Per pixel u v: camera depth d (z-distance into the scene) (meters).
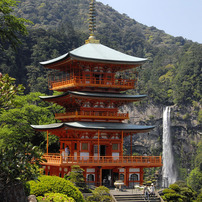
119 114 58.47
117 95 57.56
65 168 54.84
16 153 31.22
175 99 199.25
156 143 189.25
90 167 54.44
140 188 50.41
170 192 52.28
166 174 184.62
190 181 154.75
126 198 46.78
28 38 180.50
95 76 58.97
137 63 57.91
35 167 32.09
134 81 59.94
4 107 28.77
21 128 75.62
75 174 48.03
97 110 57.84
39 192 37.47
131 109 187.25
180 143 193.25
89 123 56.34
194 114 195.12
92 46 61.28
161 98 197.62
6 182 30.58
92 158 54.12
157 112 193.88
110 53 59.84
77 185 47.59
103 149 57.94
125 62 57.03
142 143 182.88
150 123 190.12
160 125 193.62
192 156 184.38
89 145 56.59
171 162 188.88
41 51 173.00
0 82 28.42
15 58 164.12
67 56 54.44
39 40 178.00
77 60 54.97
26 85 161.50
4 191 29.86
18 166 31.00
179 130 195.88
